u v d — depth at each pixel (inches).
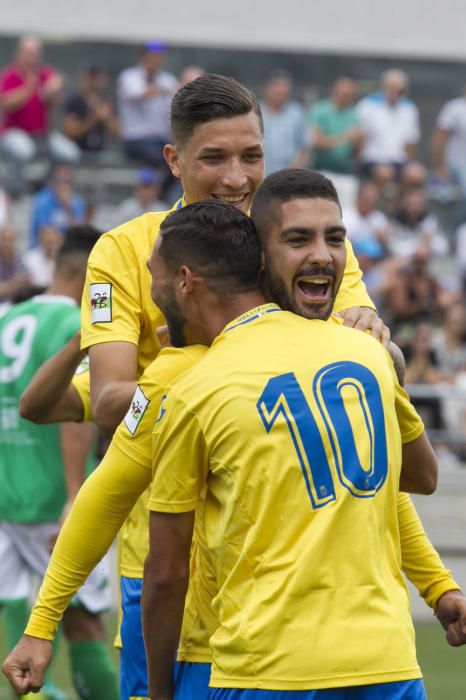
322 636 301.9
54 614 343.3
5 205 1352.1
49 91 1460.4
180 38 1668.3
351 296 382.6
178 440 320.2
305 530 306.7
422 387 1093.1
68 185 1334.9
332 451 310.5
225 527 315.9
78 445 611.5
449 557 1066.7
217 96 374.0
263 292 334.3
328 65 1764.3
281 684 301.1
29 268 1266.0
